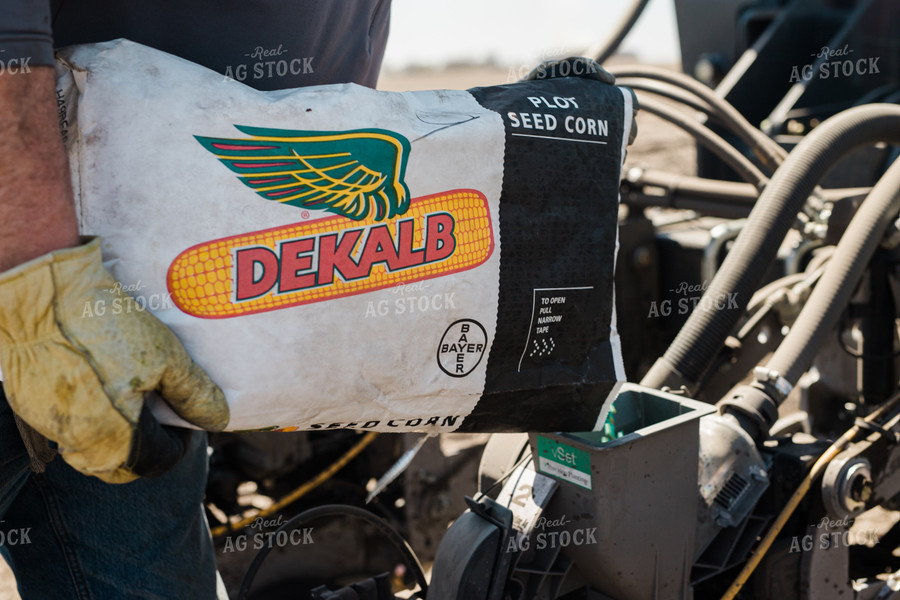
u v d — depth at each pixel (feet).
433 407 3.46
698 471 4.69
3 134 2.46
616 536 4.37
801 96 11.24
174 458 2.92
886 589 5.61
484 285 3.43
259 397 3.08
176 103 2.99
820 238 7.24
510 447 5.11
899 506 7.08
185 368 2.85
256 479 8.08
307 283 3.12
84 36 3.39
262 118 3.09
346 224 3.18
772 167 8.66
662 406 4.83
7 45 2.43
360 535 7.57
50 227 2.60
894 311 6.93
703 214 9.67
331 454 8.46
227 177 3.02
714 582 5.32
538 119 3.52
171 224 2.95
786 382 5.56
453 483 7.70
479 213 3.41
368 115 3.25
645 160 21.66
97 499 3.92
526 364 3.59
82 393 2.61
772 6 12.60
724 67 12.56
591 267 3.68
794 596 5.17
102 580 4.00
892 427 5.71
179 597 4.22
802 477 5.09
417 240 3.29
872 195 6.35
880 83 11.26
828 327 5.85
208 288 2.99
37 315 2.58
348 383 3.23
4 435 3.41
